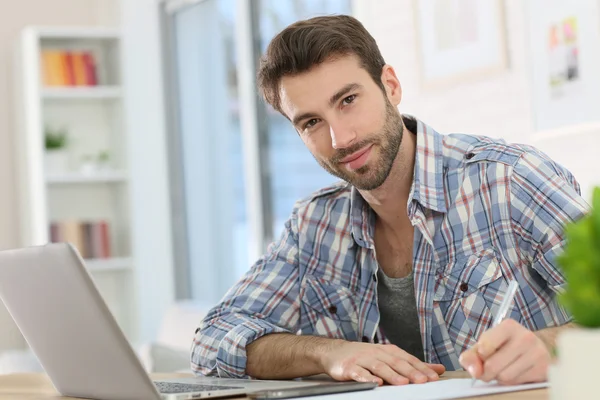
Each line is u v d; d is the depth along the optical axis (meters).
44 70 6.24
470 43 3.84
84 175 6.21
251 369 1.89
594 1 3.20
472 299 1.95
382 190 2.00
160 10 6.67
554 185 1.88
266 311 2.16
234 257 6.15
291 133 5.58
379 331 2.10
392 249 2.09
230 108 6.12
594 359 0.92
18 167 6.47
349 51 1.88
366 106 1.89
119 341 1.42
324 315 2.17
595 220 0.89
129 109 6.40
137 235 6.40
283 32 1.94
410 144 2.03
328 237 2.18
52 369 1.71
